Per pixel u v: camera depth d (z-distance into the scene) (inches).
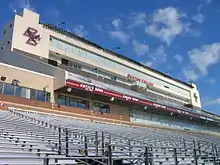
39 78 868.6
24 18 1063.0
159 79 1669.5
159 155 446.0
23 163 259.4
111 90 1015.6
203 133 1668.3
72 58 1202.6
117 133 687.7
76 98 981.2
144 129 1070.4
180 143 683.4
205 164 482.9
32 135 420.8
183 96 1850.4
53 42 1151.0
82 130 587.8
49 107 851.4
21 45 1031.6
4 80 779.4
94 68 1296.8
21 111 757.3
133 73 1496.1
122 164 350.3
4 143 315.6
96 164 325.1
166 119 1412.4
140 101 1129.4
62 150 360.8
